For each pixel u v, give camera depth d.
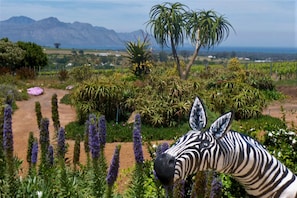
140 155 3.80
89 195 4.10
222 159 3.63
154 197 4.56
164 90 14.48
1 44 37.03
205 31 23.98
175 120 13.19
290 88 27.36
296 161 6.04
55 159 4.56
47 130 4.18
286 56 144.62
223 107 15.08
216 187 3.35
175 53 24.33
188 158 3.44
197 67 37.12
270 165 3.94
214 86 19.08
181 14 24.11
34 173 4.32
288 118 16.25
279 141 6.34
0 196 3.71
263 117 15.44
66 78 31.00
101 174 3.95
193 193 3.47
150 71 24.31
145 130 12.45
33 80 31.42
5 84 23.12
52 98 4.66
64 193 4.04
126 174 6.40
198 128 3.64
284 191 3.98
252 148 3.86
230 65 27.39
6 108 3.58
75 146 4.66
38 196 3.82
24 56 37.62
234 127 6.70
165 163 3.31
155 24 24.12
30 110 17.50
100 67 53.28
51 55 91.69
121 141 11.73
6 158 3.64
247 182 3.98
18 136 12.15
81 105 13.88
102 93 13.92
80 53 111.31
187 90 14.45
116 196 4.46
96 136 3.84
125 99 14.39
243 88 15.94
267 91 23.20
